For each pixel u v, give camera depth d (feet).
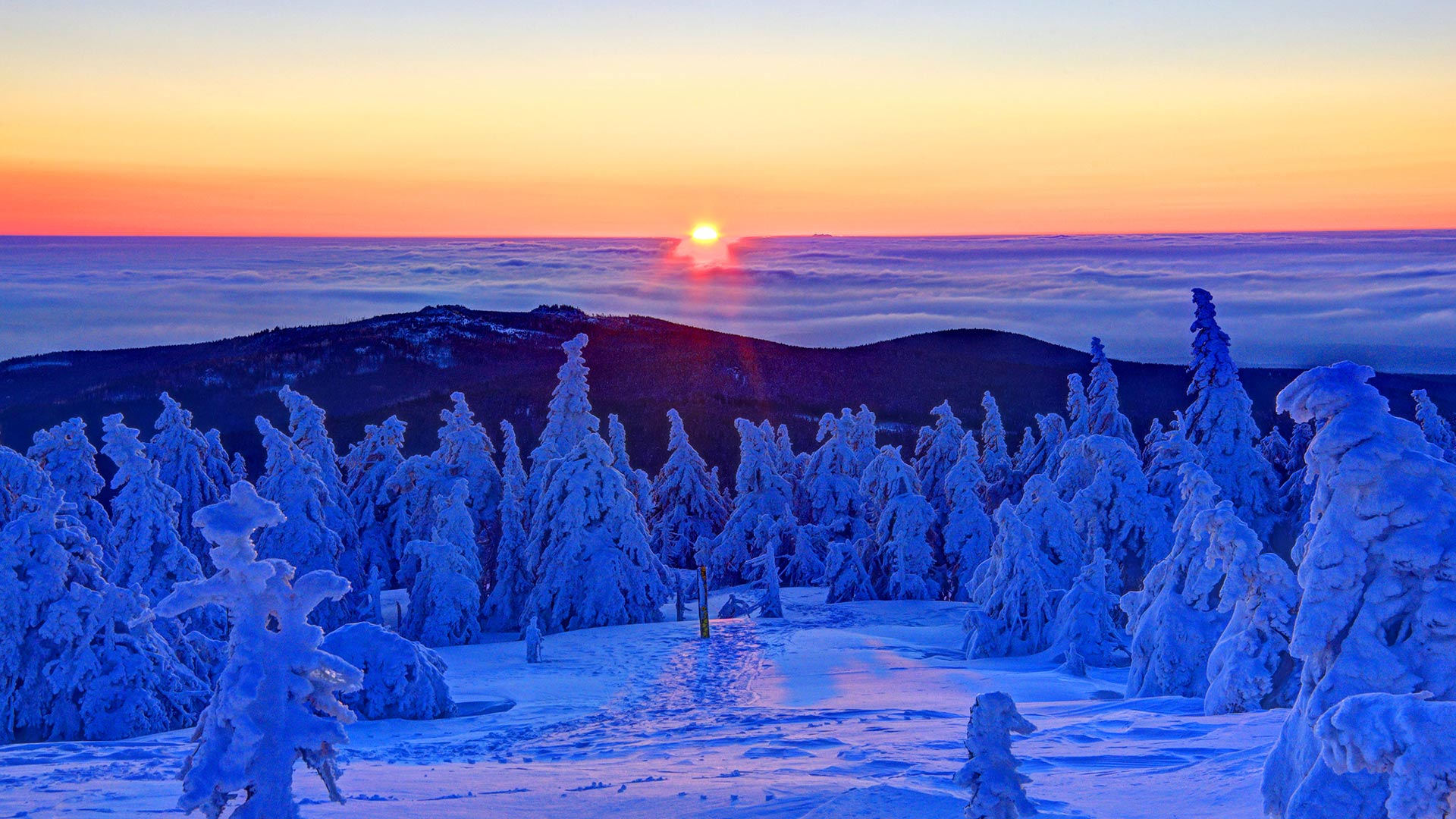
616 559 124.47
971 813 22.24
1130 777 34.27
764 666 88.74
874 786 33.22
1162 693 62.39
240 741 24.61
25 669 66.54
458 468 146.00
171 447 135.64
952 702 65.82
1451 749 18.67
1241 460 124.57
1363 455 28.37
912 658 93.76
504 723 64.80
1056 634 91.04
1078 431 155.74
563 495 127.24
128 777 40.47
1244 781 31.14
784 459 196.24
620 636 111.24
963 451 142.61
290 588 26.58
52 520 68.95
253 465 266.57
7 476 101.50
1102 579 89.71
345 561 132.57
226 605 26.11
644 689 78.74
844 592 137.39
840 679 80.53
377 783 40.40
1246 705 49.62
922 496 143.64
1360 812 22.97
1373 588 28.07
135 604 70.18
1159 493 122.01
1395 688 26.84
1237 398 125.29
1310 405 29.81
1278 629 50.70
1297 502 125.90
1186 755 37.63
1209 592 63.77
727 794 34.50
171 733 64.90
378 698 66.18
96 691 66.80
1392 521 28.07
